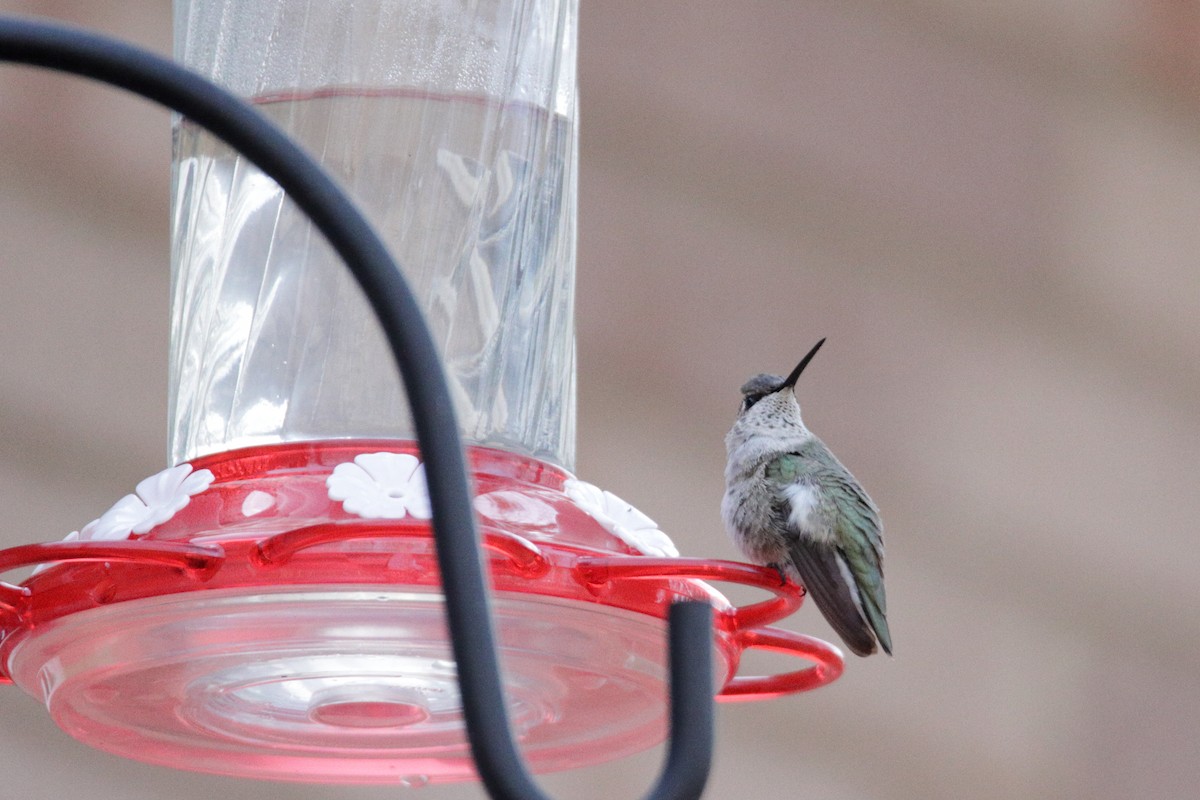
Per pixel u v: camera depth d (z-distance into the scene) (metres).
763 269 11.53
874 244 12.20
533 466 5.24
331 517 4.56
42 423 8.65
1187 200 13.81
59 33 3.12
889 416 11.96
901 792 11.20
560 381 5.94
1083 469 12.76
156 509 4.80
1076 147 13.44
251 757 5.42
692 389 10.97
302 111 5.82
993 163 12.98
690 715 3.44
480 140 5.88
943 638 11.79
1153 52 14.05
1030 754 11.77
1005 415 12.48
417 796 9.06
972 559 12.08
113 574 4.53
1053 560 12.39
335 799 9.09
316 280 5.52
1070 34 13.62
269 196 5.60
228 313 5.58
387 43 5.87
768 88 11.95
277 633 4.50
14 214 8.86
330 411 5.41
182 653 4.58
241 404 5.49
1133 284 13.42
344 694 4.88
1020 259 12.94
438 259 5.74
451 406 3.33
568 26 6.25
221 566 4.41
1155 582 12.76
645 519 5.25
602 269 10.86
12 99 8.99
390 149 5.80
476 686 3.14
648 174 11.23
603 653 4.77
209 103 3.26
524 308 5.85
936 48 12.88
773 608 4.91
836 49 12.35
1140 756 12.23
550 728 5.36
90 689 4.90
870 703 11.31
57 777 8.45
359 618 4.45
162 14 9.55
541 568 4.52
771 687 5.56
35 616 4.70
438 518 3.24
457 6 5.95
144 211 9.32
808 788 10.80
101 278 9.05
